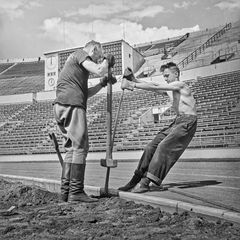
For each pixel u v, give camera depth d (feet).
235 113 68.54
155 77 93.45
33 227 11.86
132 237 10.32
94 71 16.72
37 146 85.56
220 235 10.26
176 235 10.46
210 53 122.01
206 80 86.17
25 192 19.65
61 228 11.68
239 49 116.06
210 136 61.57
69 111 16.87
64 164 17.47
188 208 13.10
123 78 18.63
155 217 12.62
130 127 77.15
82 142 17.02
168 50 142.20
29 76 147.33
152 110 80.53
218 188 19.01
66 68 17.30
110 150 17.84
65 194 17.44
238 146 56.29
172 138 17.62
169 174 31.63
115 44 106.32
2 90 133.39
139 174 18.34
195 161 48.49
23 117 102.89
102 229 11.39
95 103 96.37
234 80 81.25
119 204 15.51
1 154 81.97
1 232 11.33
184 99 18.12
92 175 33.68
